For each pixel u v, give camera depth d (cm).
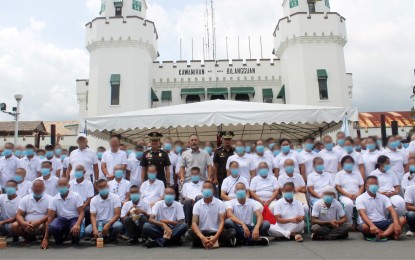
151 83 3156
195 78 3158
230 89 3145
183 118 1210
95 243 781
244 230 725
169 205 760
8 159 1023
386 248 657
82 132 1236
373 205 773
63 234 784
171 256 630
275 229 785
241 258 602
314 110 1204
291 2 3306
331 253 625
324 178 894
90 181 901
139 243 780
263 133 1781
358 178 891
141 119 1222
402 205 800
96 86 2988
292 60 3041
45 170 898
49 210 759
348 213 847
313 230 768
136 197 779
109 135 1609
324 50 3025
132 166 1020
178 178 1002
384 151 978
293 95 2995
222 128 1641
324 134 1673
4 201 811
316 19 3042
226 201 798
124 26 3039
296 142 1880
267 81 3181
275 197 866
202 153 937
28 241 791
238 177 862
